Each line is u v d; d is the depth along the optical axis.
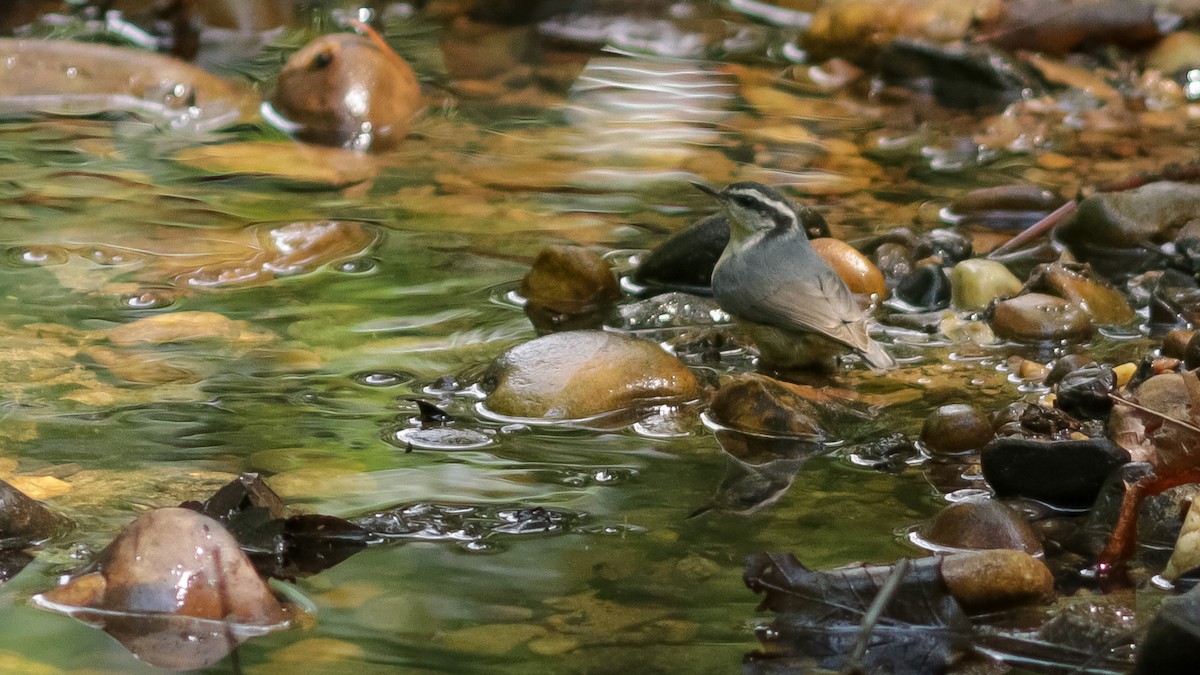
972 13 22.98
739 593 8.37
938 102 21.61
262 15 23.92
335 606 8.14
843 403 11.96
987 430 10.93
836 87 22.25
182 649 7.55
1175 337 12.74
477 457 10.59
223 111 20.08
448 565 8.73
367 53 19.95
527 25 24.39
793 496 10.02
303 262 15.08
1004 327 13.76
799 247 12.84
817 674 7.47
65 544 8.76
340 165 18.25
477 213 16.69
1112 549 8.91
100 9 24.09
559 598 8.28
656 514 9.62
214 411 11.29
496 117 20.45
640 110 20.89
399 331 13.33
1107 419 10.72
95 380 11.85
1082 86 21.77
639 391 11.79
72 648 7.49
